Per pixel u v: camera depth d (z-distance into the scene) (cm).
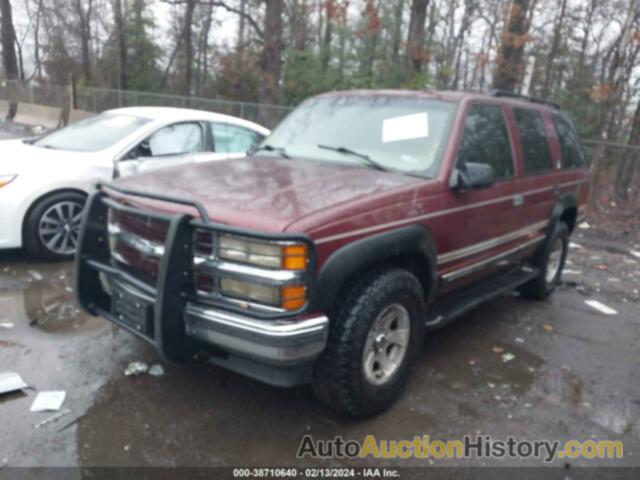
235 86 2644
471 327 522
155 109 705
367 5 2112
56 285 539
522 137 503
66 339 435
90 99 2202
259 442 328
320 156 431
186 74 3025
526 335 510
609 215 1055
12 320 461
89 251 361
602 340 511
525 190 491
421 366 435
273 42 1927
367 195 337
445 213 384
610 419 379
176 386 380
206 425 340
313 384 335
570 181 593
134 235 336
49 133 706
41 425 328
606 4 2144
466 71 3122
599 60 2339
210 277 306
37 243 579
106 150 618
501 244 471
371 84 2114
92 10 3712
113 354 416
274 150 460
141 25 3303
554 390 412
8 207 559
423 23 1938
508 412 378
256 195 330
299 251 288
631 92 1822
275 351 287
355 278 338
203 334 303
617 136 1842
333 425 349
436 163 391
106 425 333
